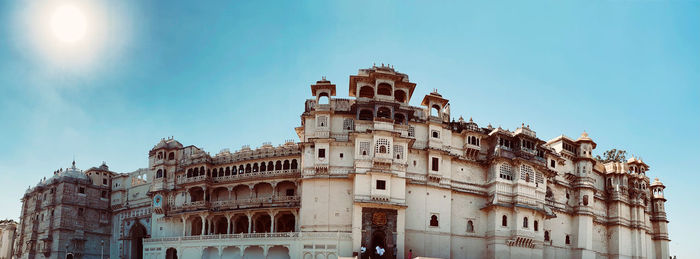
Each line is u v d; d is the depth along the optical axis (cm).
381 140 7688
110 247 10650
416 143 8306
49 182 11312
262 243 7644
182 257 8169
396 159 7775
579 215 9462
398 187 7638
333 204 7769
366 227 7362
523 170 8406
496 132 8494
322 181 7881
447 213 8062
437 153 8206
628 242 10500
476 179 8519
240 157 8838
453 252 8000
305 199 7856
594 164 10100
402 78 8375
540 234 8350
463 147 8612
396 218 7475
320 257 7356
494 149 8512
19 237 11838
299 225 7881
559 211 9288
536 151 8831
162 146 9538
